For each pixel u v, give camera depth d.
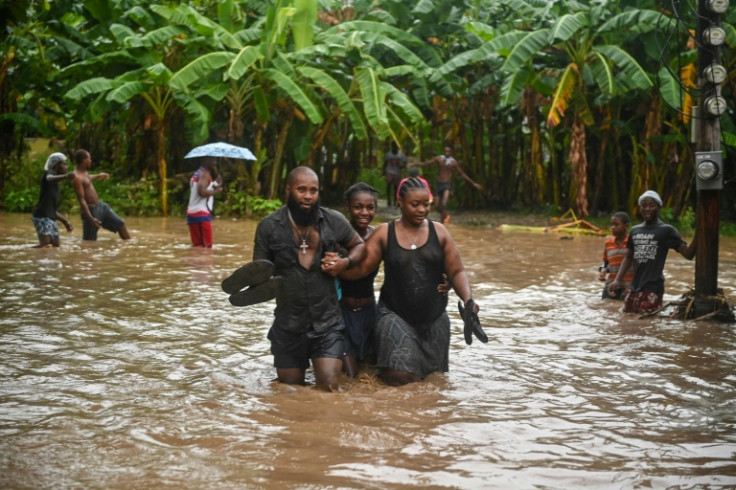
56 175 12.21
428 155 24.52
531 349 6.29
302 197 5.07
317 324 5.12
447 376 5.40
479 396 4.93
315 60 20.20
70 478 3.51
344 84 20.34
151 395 4.84
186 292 8.56
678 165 18.88
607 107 19.72
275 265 5.14
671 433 4.25
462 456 3.86
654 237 7.91
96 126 23.42
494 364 5.78
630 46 19.12
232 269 10.43
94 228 13.35
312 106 18.17
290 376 5.17
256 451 3.88
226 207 20.59
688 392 5.08
